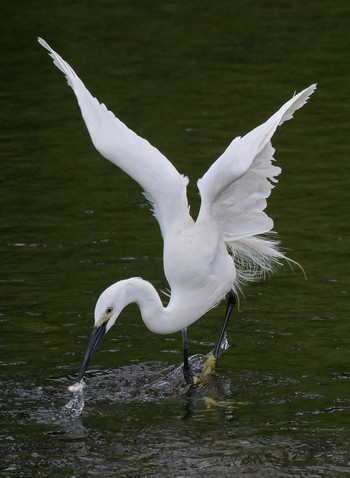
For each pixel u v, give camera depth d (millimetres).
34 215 16625
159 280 13781
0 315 12703
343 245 14922
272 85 23906
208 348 11914
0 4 32375
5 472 9055
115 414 10281
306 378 10938
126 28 29531
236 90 23656
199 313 11070
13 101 23469
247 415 10141
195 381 10938
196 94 23484
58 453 9406
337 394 10531
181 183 10953
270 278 13867
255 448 9391
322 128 20953
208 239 10914
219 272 11086
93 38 28531
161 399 10633
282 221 16016
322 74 24672
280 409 10234
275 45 27375
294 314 12594
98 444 9578
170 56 26750
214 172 10547
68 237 15594
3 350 11758
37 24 30031
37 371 11242
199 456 9266
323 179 17969
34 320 12562
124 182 18359
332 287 13391
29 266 14375
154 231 15852
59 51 27328
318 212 16375
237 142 10484
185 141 20062
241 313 12766
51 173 18797
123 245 15203
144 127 21078
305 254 14609
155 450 9422
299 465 9047
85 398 10648
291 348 11688
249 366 11305
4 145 20422
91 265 14383
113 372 11242
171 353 11797
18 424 10047
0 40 28422
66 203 17203
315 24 29297
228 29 29156
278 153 19500
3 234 15758
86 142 20656
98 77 25078
